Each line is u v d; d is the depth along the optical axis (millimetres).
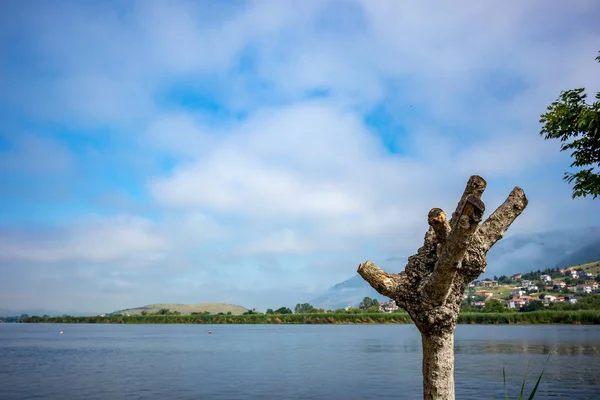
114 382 35844
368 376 37781
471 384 32156
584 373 37188
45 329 187250
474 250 6828
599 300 160250
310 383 34250
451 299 6770
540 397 27250
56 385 34531
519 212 7004
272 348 70500
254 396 29328
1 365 49156
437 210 6691
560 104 11250
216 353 62469
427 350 6852
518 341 77688
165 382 35562
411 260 7258
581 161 11094
